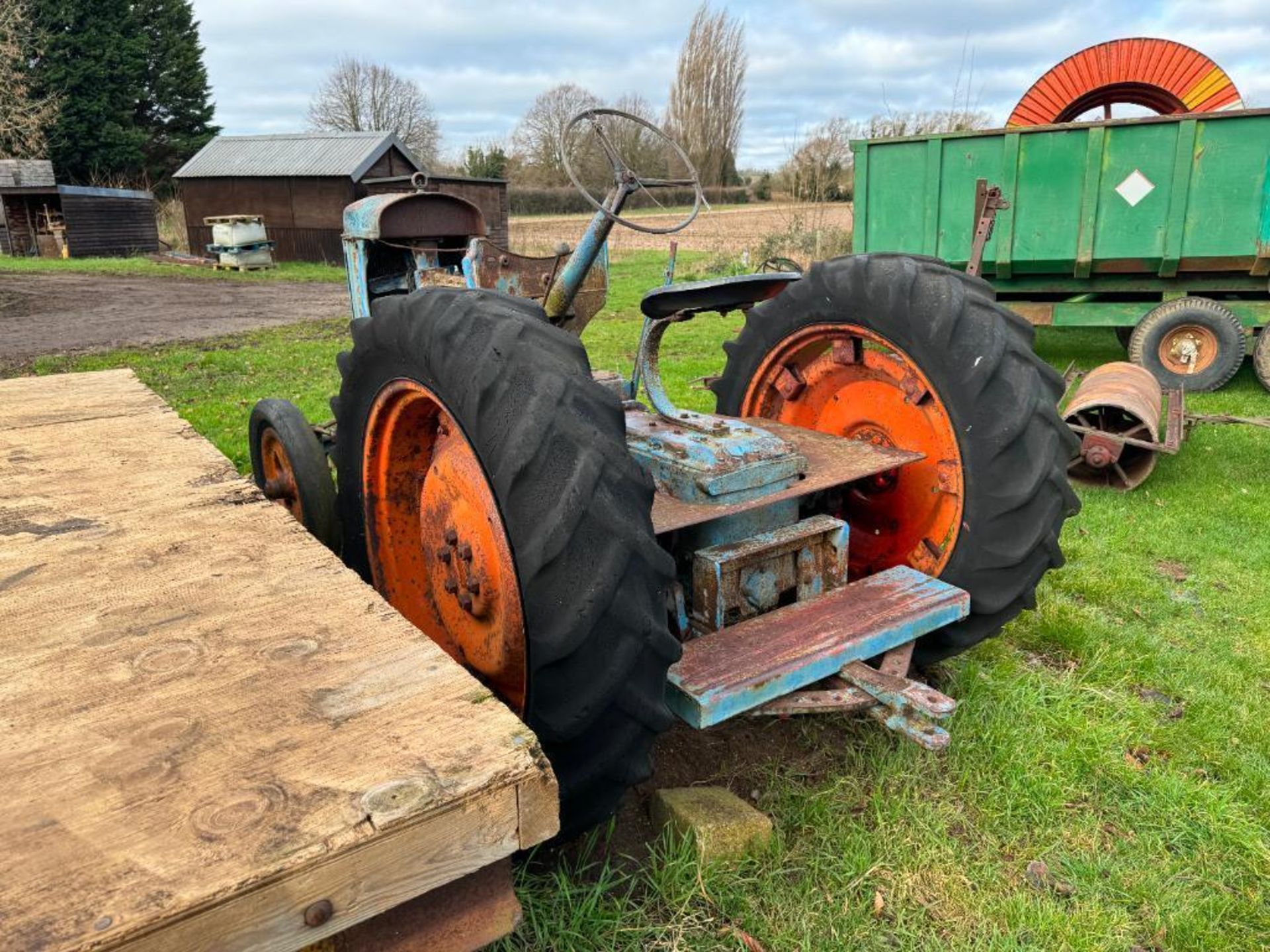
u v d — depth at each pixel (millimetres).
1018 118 8070
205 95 44406
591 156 18203
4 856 923
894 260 2633
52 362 9383
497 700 1215
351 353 2229
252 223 22531
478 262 3736
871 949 1849
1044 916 1939
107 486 2123
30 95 35406
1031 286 7574
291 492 3375
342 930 1040
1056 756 2484
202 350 10273
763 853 2055
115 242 25156
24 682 1243
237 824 967
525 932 1786
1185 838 2232
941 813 2238
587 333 10859
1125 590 3680
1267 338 6801
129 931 842
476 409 1692
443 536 1981
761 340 2949
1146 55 7543
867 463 2396
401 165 26203
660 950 1800
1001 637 3201
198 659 1307
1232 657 3166
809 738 2504
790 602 2398
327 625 1417
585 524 1558
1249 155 6441
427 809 1002
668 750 2455
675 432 2344
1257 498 4828
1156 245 6844
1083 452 4887
